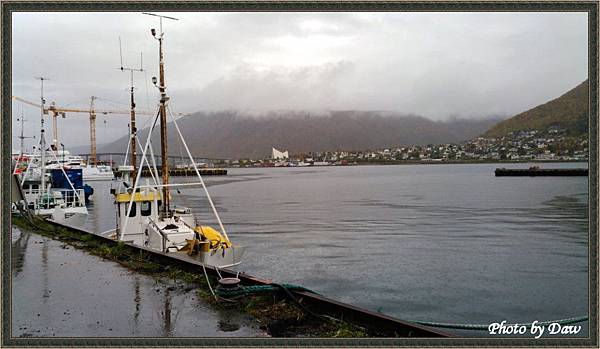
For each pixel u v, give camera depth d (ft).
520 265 67.41
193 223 58.29
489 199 189.37
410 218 133.18
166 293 27.58
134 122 66.08
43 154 94.27
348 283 57.11
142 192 58.08
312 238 96.17
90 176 339.77
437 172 612.29
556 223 113.60
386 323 20.22
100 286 29.45
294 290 25.54
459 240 91.56
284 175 641.81
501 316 44.34
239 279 27.35
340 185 352.08
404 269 64.95
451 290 53.67
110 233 68.33
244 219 137.28
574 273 62.13
